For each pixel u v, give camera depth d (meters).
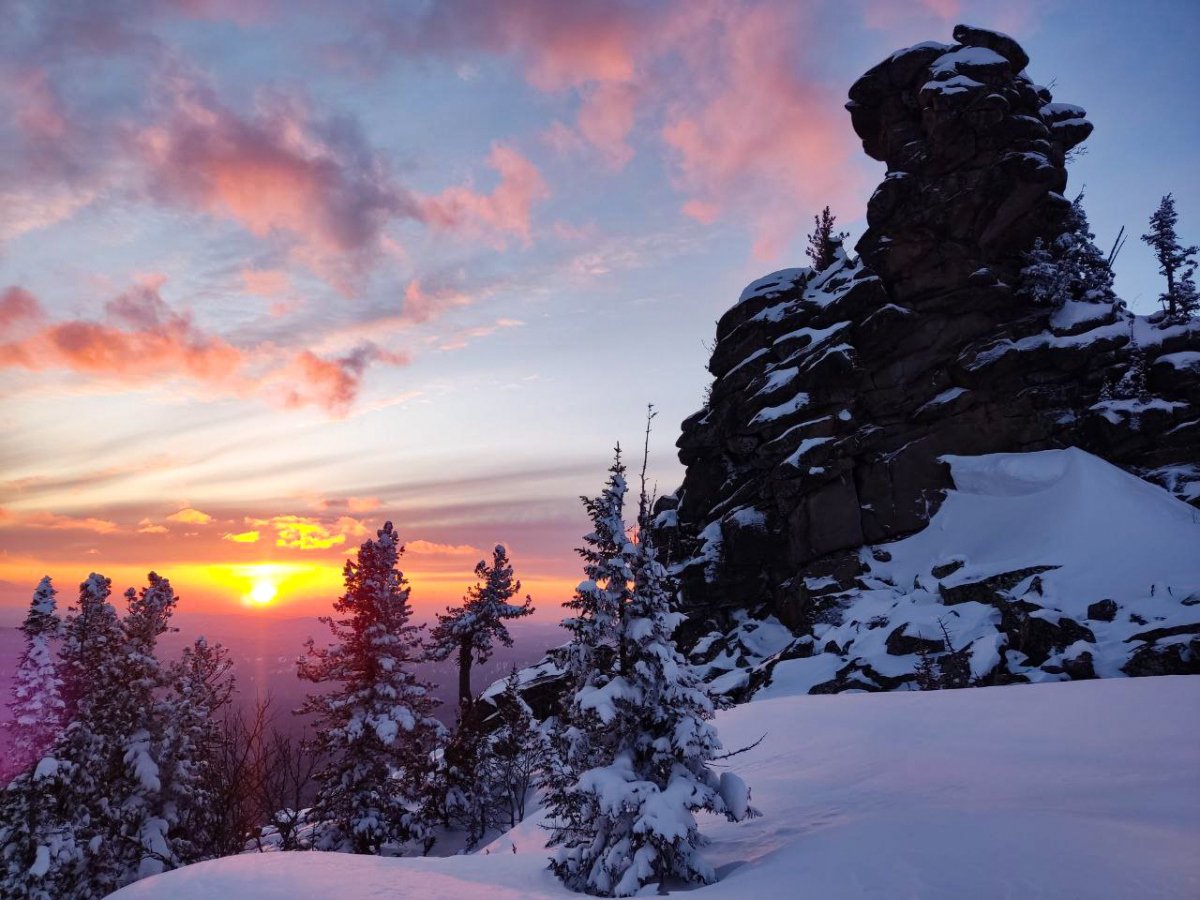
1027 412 41.38
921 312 44.56
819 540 42.09
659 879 11.18
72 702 27.73
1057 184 44.59
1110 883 6.75
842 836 10.12
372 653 30.16
